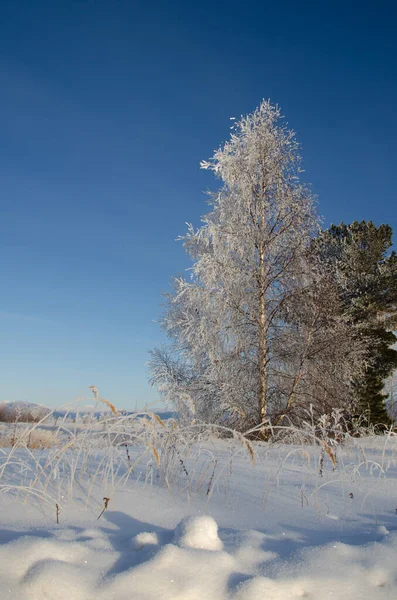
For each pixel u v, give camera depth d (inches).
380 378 722.8
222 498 133.6
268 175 547.5
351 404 547.8
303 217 535.2
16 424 270.7
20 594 69.6
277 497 140.9
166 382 560.1
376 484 171.3
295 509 130.3
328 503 139.4
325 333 531.8
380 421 669.3
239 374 530.9
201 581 76.3
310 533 109.4
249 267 550.3
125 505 115.5
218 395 522.0
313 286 534.3
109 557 81.2
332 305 537.0
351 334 551.8
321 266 560.7
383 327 760.3
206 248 580.7
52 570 72.4
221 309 536.4
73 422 139.4
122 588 72.4
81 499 117.3
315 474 181.0
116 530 98.2
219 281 548.1
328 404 506.6
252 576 79.4
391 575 86.9
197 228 570.9
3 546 77.7
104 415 139.3
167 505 119.4
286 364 553.6
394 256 798.5
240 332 538.3
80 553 81.0
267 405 543.2
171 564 78.2
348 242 807.7
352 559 89.0
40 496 109.7
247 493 142.0
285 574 80.4
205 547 87.3
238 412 512.7
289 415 514.9
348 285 742.5
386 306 784.3
